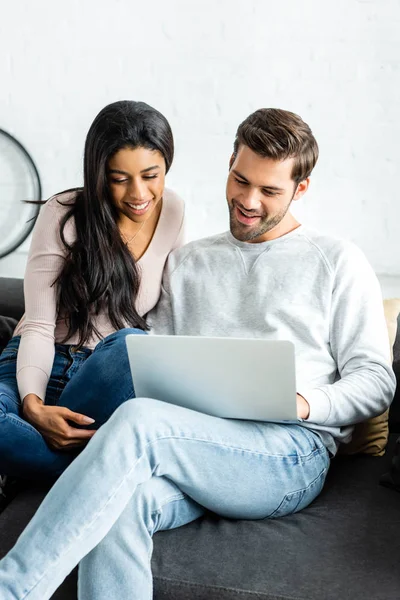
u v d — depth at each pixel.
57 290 1.93
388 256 3.08
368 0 2.95
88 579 1.41
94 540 1.40
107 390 1.74
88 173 1.88
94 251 1.91
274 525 1.59
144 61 3.20
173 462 1.51
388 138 3.01
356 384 1.71
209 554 1.49
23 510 1.65
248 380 1.55
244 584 1.41
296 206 3.13
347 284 1.81
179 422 1.52
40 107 3.33
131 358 1.60
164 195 2.08
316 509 1.66
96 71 3.25
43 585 1.36
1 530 1.60
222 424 1.58
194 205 3.25
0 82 3.35
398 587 1.38
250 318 1.86
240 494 1.56
